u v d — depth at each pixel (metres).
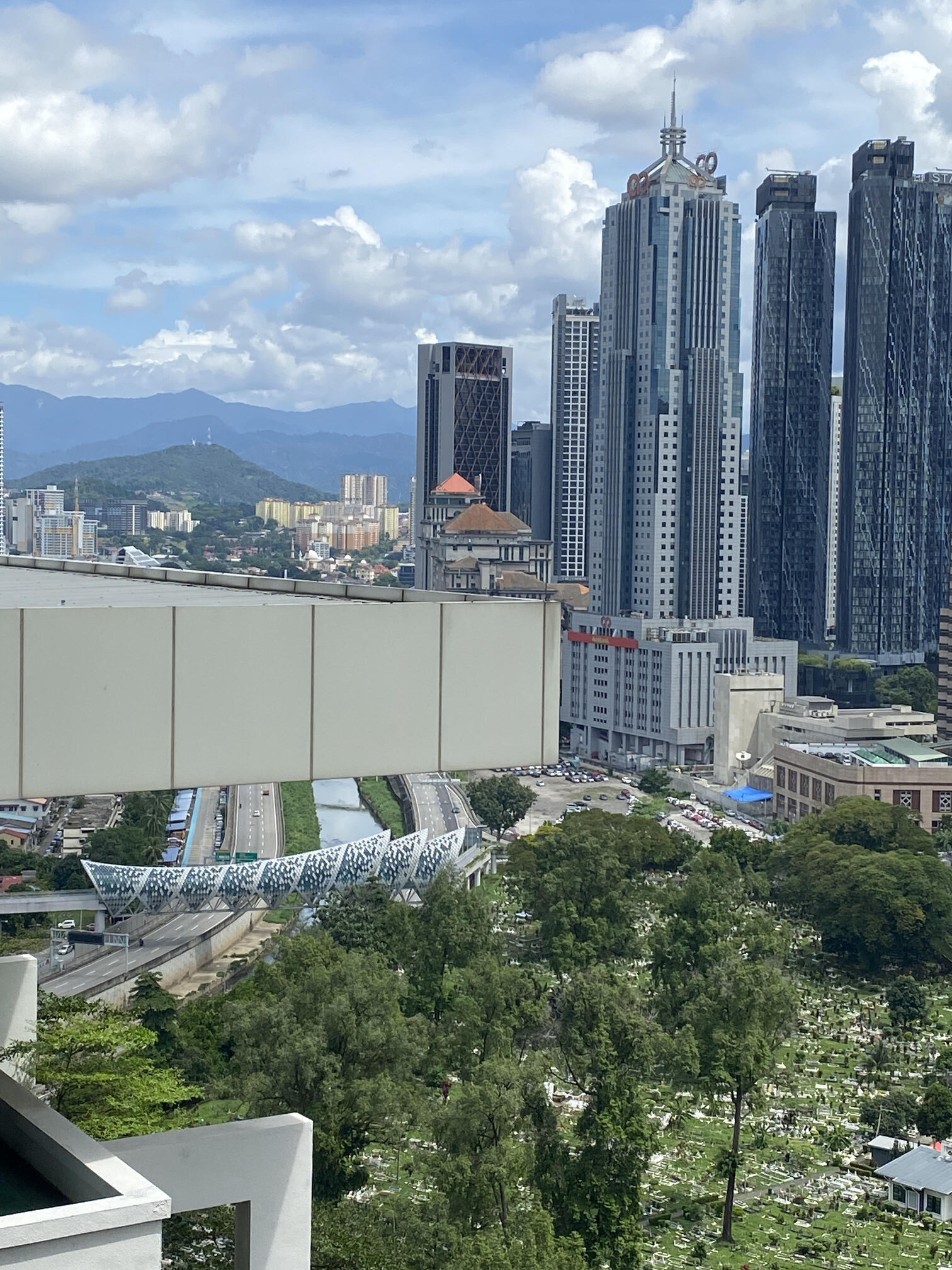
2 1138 26.41
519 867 187.62
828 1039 169.25
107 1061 58.44
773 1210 120.75
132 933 194.00
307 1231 30.56
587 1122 105.19
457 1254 81.44
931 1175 123.88
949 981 198.25
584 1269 82.75
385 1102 102.00
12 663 23.61
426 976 151.25
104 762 24.42
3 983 35.19
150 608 24.64
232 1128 29.89
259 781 25.78
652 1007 140.50
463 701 27.64
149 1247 21.95
